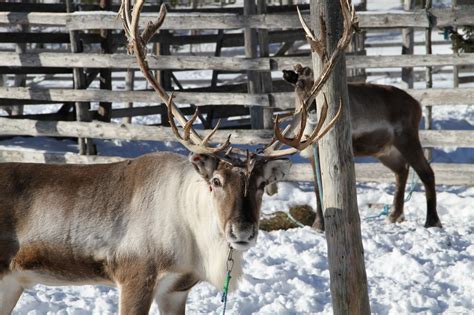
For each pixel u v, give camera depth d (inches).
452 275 971.3
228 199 644.1
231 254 690.2
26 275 736.3
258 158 666.8
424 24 1392.7
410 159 1232.2
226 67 1409.9
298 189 1395.2
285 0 3437.5
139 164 740.7
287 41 1851.6
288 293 923.4
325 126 711.1
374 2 4173.2
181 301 738.2
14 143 1599.4
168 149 1622.8
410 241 1117.1
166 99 727.1
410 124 1245.7
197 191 693.3
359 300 713.6
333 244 714.2
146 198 716.0
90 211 719.7
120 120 1947.6
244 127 1691.7
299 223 1219.9
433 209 1211.2
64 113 1690.5
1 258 727.7
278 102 1391.5
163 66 1429.6
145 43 743.1
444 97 1384.1
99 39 1660.9
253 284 945.5
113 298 895.1
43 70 1706.4
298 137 680.4
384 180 1406.3
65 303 877.8
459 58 1381.6
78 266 724.0
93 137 1467.8
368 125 1215.6
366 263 1029.8
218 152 667.4
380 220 1262.3
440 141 1393.9
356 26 702.5
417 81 2449.6
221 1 3221.0
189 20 1405.0
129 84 1860.2
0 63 1492.4
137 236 706.2
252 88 1419.8
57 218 721.0
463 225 1216.8
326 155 711.7
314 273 996.6
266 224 1226.6
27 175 740.0
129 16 753.0
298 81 1112.2
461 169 1400.1
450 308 855.1
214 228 685.9
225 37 1851.6
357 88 1231.5
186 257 706.2
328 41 717.3
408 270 997.2
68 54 1464.1
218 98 1413.6
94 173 742.5
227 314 847.1
